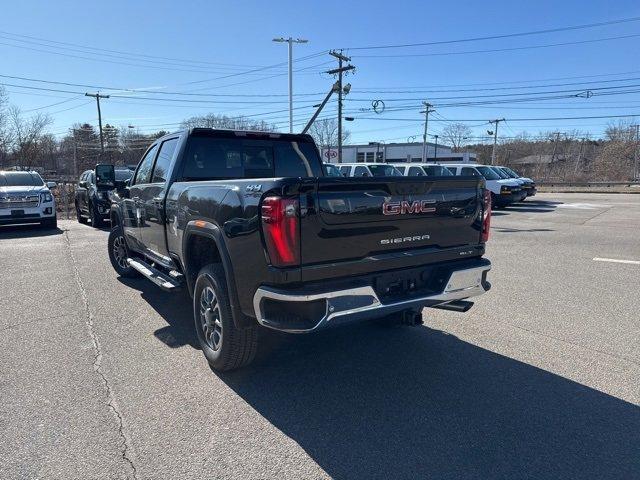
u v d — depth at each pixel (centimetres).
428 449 292
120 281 716
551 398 355
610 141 7075
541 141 8769
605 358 428
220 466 277
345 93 3136
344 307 324
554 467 274
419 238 372
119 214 709
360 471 272
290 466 277
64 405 345
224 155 530
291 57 2988
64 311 567
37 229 1404
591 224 1492
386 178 343
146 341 470
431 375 395
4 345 459
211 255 425
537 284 696
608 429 313
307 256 316
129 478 266
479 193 408
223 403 349
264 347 456
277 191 307
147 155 604
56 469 273
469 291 395
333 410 339
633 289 666
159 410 339
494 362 420
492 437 304
